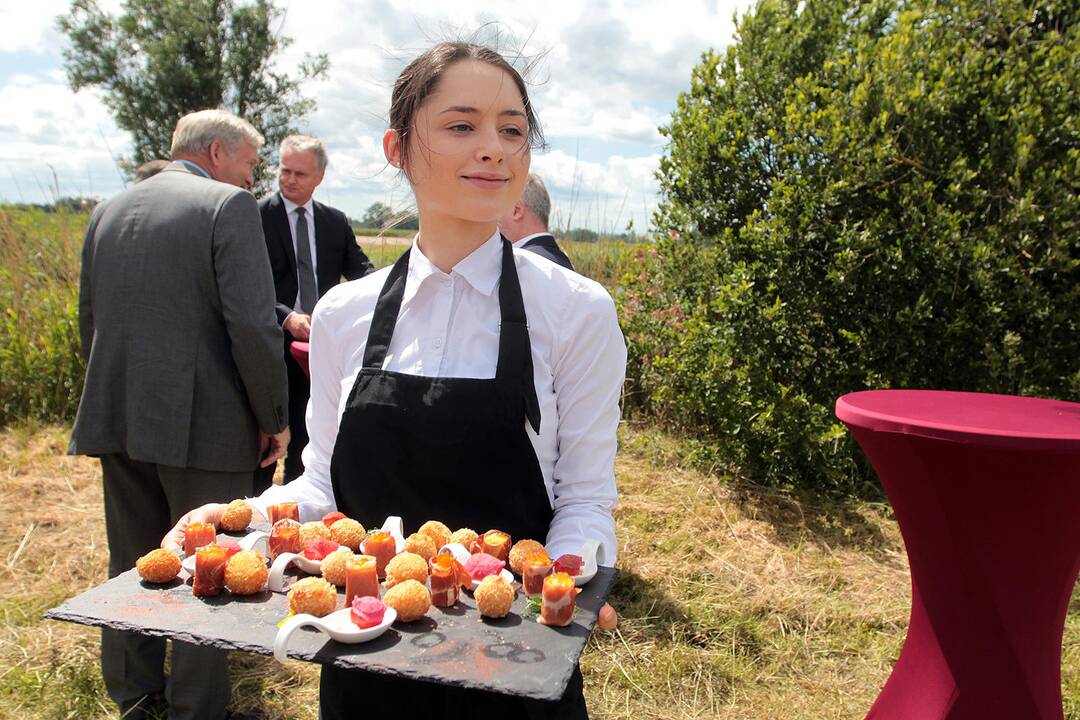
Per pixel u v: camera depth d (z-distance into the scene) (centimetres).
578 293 133
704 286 489
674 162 506
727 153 471
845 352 454
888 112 421
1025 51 418
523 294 134
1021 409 173
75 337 589
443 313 135
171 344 242
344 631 102
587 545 121
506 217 337
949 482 154
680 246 509
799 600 336
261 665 304
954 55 426
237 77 1507
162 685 266
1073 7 427
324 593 112
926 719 170
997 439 142
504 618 111
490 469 129
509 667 97
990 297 410
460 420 127
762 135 474
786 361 459
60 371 586
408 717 132
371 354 136
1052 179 393
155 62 1429
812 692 279
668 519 414
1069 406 179
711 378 455
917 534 168
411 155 133
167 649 307
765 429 437
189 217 244
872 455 173
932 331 430
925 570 170
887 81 423
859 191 435
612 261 673
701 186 492
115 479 257
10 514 427
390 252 433
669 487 450
